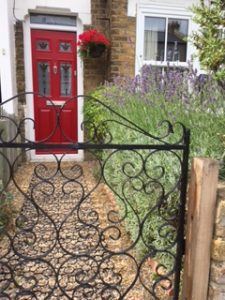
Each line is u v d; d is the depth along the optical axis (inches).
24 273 69.7
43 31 173.3
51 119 182.2
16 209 103.7
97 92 161.5
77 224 96.0
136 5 163.8
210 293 51.4
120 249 80.6
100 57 177.6
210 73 67.8
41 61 176.1
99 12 175.2
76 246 82.2
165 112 76.4
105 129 132.8
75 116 184.9
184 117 68.6
